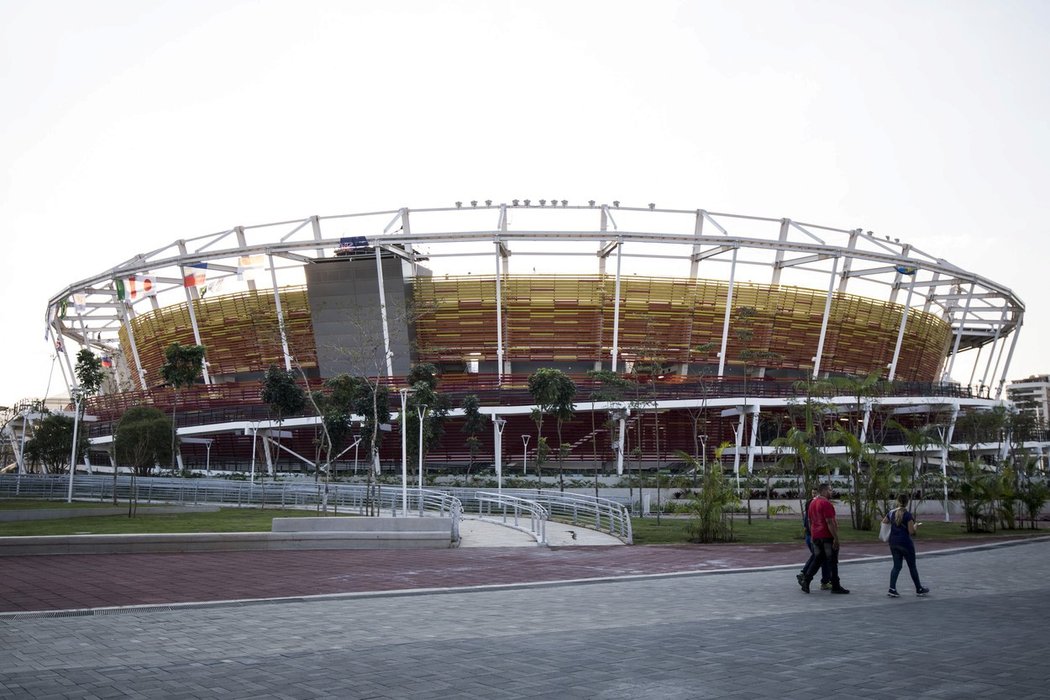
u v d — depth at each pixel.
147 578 18.66
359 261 85.31
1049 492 52.25
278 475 79.38
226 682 8.97
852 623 12.87
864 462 41.62
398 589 17.09
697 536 32.50
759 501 54.94
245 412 82.50
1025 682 8.89
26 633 11.98
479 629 12.38
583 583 18.47
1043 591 17.23
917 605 14.98
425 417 70.00
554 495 48.38
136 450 62.84
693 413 80.94
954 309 103.31
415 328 87.00
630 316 86.56
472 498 51.66
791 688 8.67
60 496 63.31
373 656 10.35
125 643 11.21
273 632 12.10
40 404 99.94
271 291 90.75
